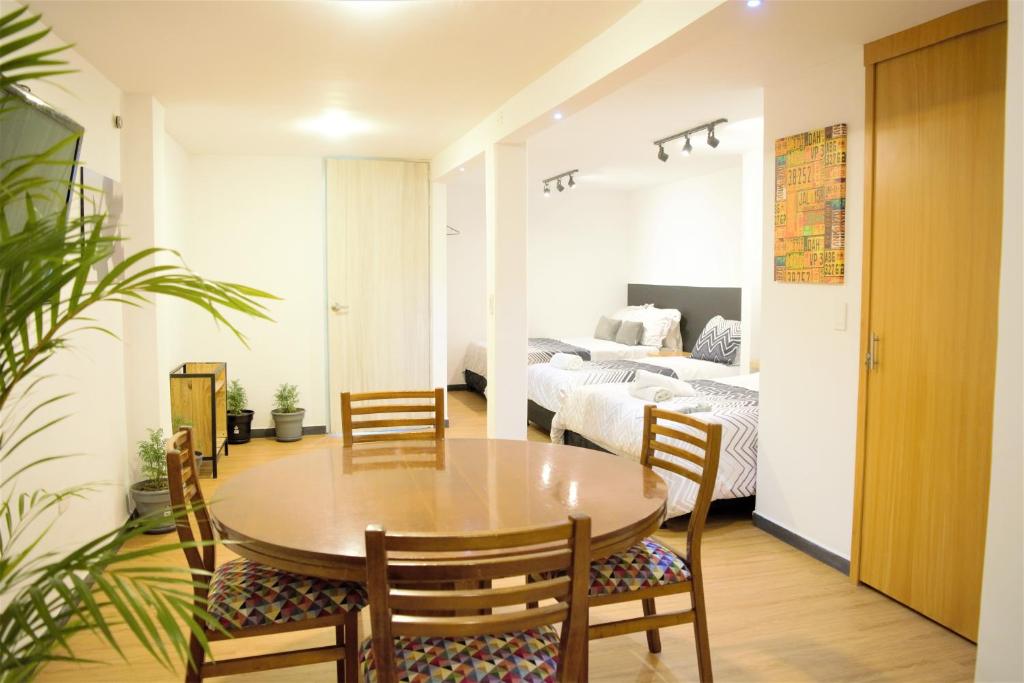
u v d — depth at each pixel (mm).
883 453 3098
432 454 2613
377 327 6609
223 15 2896
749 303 6059
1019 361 1753
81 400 3154
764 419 3889
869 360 3158
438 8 2834
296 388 6512
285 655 2021
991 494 1828
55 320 1335
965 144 2703
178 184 5734
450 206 8586
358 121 4910
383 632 1476
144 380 4145
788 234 3678
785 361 3730
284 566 1722
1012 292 1768
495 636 1799
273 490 2156
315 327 6543
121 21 2953
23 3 2740
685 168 7086
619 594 2170
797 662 2588
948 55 2762
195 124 4988
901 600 3025
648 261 8859
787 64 3447
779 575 3342
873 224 3131
